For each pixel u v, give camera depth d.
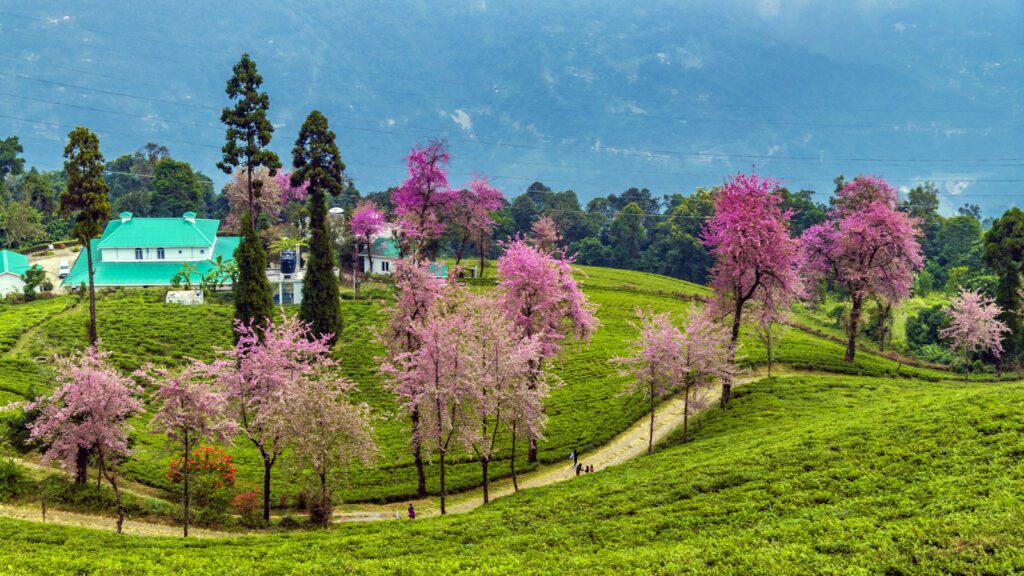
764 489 35.91
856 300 77.50
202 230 121.06
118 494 41.50
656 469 44.81
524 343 51.25
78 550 35.25
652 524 34.19
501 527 37.25
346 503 50.44
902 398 54.81
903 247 73.94
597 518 36.69
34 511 43.31
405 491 51.88
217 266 106.81
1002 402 40.09
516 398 48.78
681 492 37.66
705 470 40.34
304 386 43.78
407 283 55.62
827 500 33.16
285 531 44.56
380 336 58.00
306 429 42.50
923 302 129.62
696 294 115.94
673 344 54.03
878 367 76.69
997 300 88.38
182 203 167.75
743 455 42.19
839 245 77.19
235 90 74.50
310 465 44.91
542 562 31.25
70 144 60.47
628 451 57.16
